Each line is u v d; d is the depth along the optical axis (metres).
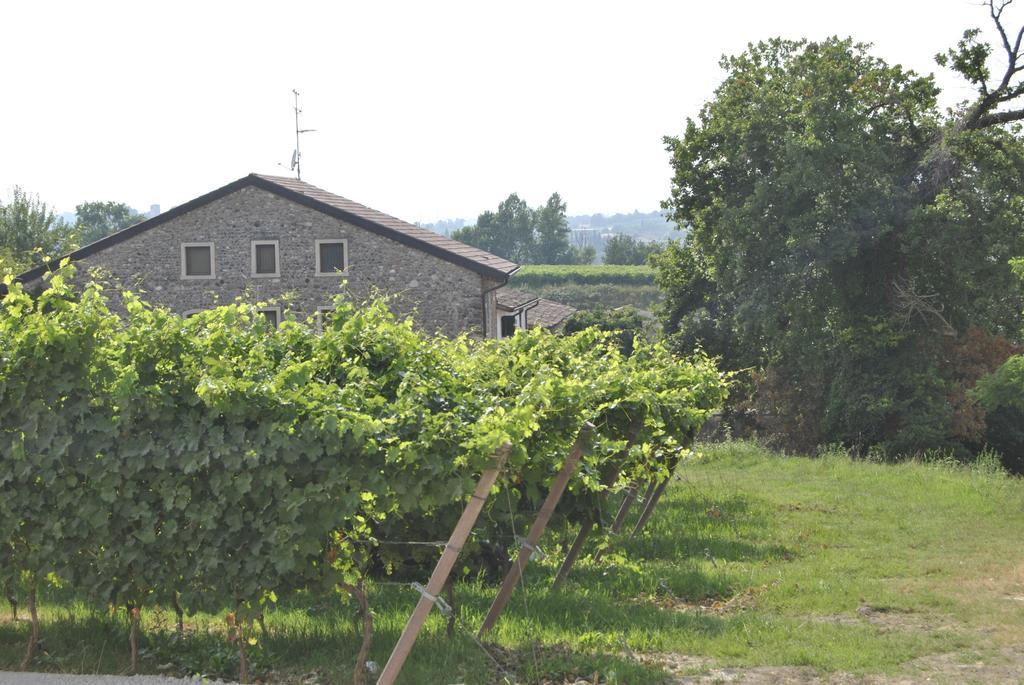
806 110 29.84
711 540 12.92
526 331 11.34
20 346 6.98
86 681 6.83
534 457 7.66
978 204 29.59
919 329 31.88
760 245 30.16
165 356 7.05
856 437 33.25
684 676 7.07
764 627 8.45
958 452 32.16
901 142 31.73
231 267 32.12
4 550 7.35
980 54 30.80
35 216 62.00
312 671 7.12
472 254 33.97
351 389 7.11
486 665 7.20
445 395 7.64
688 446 13.13
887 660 7.43
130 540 6.98
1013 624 8.64
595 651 7.59
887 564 11.45
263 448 6.64
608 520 13.11
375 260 31.64
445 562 6.47
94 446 6.94
